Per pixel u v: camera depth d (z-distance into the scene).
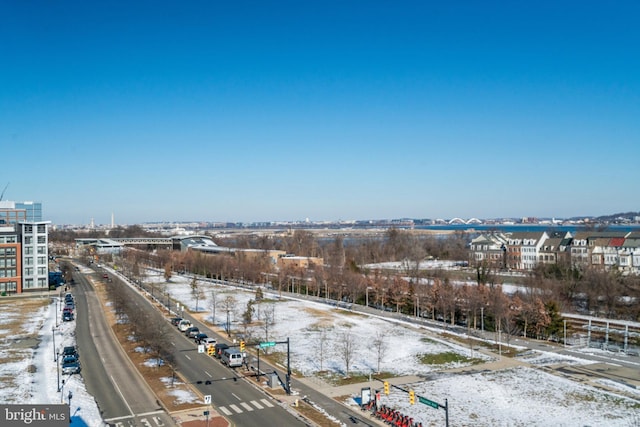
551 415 60.72
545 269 163.88
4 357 84.38
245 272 187.75
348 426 57.62
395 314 127.12
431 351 90.69
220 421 58.44
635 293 128.62
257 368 80.69
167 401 64.94
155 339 84.19
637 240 180.62
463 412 62.06
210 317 123.94
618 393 68.12
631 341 97.75
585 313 121.44
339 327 110.88
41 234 166.38
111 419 58.75
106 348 92.56
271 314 123.62
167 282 191.12
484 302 112.06
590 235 195.38
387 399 67.06
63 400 62.84
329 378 76.00
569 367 81.00
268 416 60.31
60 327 110.06
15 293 161.25
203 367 81.44
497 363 83.56
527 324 103.44
